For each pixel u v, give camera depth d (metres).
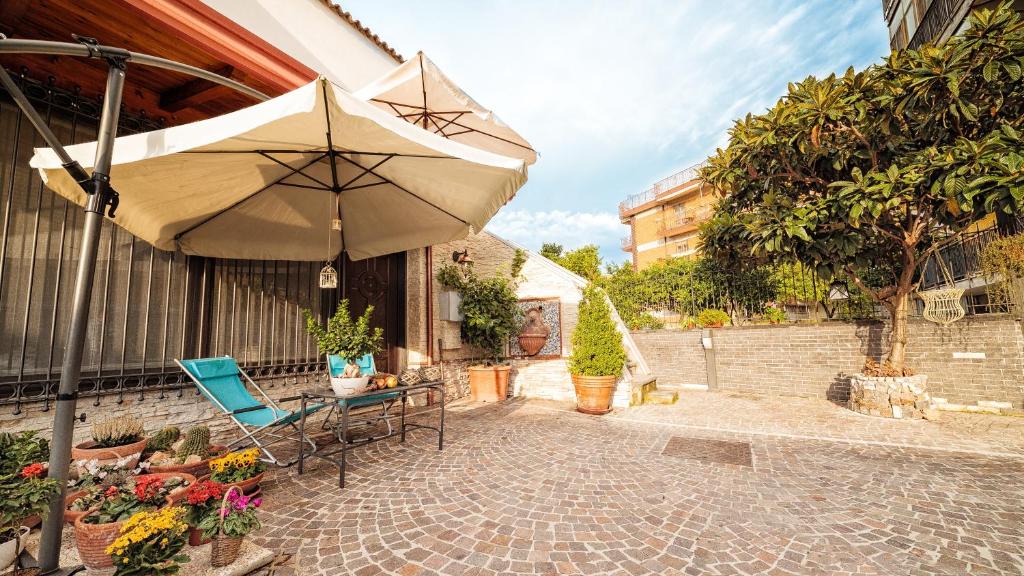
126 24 3.54
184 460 3.07
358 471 3.68
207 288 4.59
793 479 3.46
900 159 5.27
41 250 3.52
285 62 4.50
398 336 6.79
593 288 6.53
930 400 5.47
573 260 17.28
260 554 2.21
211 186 3.56
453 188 3.99
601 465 3.83
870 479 3.44
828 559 2.26
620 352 6.32
